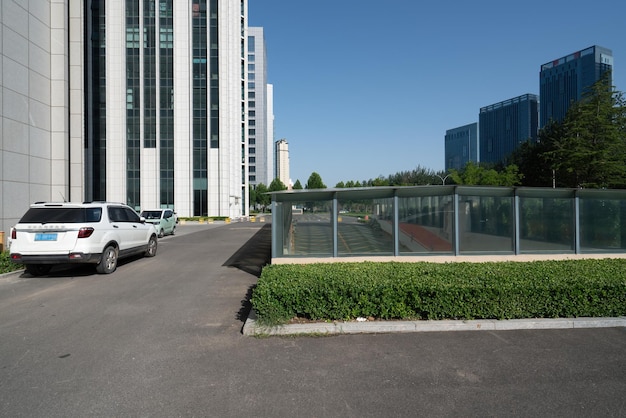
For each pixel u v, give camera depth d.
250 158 107.62
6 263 9.70
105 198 45.69
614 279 5.71
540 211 9.68
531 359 4.28
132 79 46.38
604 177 25.09
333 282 5.64
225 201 47.59
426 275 6.24
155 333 5.25
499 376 3.87
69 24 18.42
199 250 15.41
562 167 27.14
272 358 4.36
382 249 9.43
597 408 3.26
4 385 3.75
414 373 3.95
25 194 15.67
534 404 3.33
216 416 3.17
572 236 9.70
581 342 4.77
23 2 15.59
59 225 8.88
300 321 5.39
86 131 45.81
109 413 3.23
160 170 46.62
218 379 3.85
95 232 9.34
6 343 4.89
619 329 5.22
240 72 57.38
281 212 9.31
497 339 4.88
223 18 48.09
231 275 9.70
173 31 47.00
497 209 9.63
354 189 9.39
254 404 3.36
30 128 15.99
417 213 9.53
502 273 6.30
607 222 9.80
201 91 47.53
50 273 9.98
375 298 5.40
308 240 9.30
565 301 5.44
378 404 3.35
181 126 46.88
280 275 6.27
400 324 5.19
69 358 4.40
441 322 5.26
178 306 6.66
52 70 17.38
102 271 9.72
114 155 45.81
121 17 46.12
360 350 4.56
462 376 3.88
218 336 5.11
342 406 3.31
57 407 3.33
